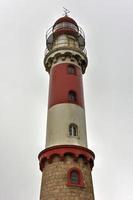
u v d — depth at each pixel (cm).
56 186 3406
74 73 4322
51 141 3756
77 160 3578
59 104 4003
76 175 3494
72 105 3997
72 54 4428
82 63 4541
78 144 3703
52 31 4891
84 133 3881
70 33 4791
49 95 4247
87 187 3459
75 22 5031
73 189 3375
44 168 3634
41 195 3506
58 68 4344
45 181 3522
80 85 4284
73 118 3891
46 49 4766
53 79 4300
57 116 3916
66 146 3612
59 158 3566
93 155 3756
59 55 4431
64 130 3775
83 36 4903
